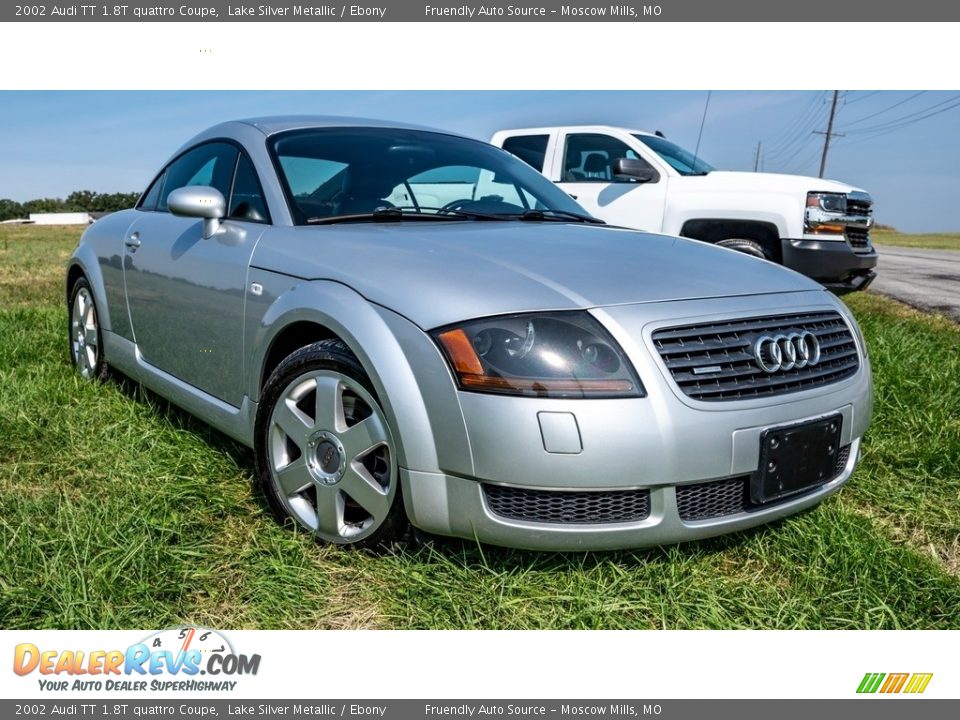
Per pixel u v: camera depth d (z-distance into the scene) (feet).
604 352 6.75
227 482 9.52
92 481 9.46
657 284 7.52
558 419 6.59
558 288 7.20
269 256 8.89
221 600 7.23
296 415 8.23
